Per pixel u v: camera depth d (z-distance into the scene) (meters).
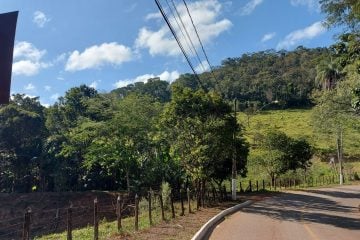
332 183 61.47
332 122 39.75
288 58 144.75
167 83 100.94
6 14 6.03
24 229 10.02
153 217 20.36
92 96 70.44
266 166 53.75
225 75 109.94
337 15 18.72
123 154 39.78
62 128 63.25
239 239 15.43
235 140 33.19
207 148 27.42
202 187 28.05
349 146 80.94
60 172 52.53
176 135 28.66
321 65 63.97
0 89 5.89
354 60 18.41
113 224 19.42
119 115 41.12
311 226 19.97
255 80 122.81
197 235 14.67
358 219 23.41
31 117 55.72
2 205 46.69
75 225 35.03
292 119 108.75
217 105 29.19
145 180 37.50
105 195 46.53
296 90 129.75
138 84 101.69
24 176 55.41
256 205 30.42
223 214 23.17
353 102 18.69
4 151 54.91
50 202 47.12
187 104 28.70
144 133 40.16
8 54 5.96
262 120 106.56
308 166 60.03
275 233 17.27
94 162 44.25
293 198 37.00
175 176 33.94
